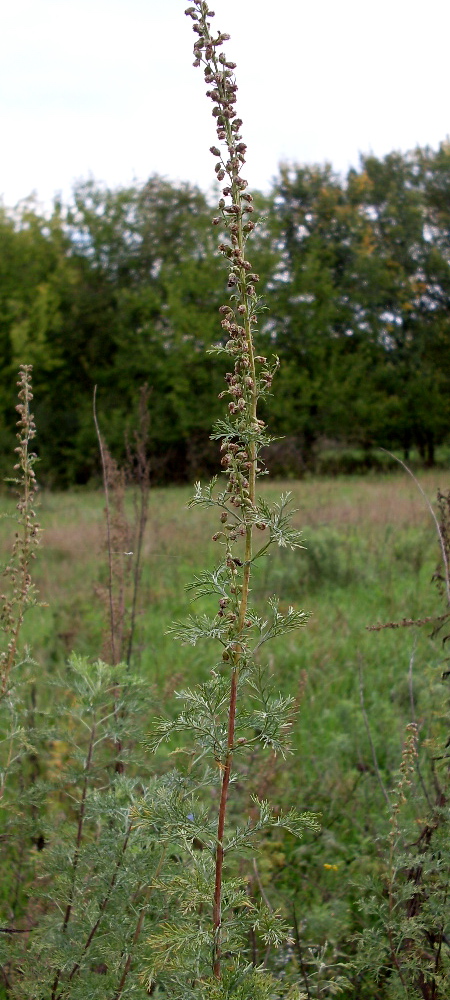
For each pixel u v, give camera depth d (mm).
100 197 36344
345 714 5297
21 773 3523
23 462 2980
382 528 11398
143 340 33500
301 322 32094
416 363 32969
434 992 2682
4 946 2746
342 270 35250
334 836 3936
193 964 2051
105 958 2484
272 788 4090
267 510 2025
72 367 34875
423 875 2900
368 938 2770
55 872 2693
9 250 34312
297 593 8633
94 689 3043
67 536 11633
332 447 30609
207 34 1993
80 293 34594
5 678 2922
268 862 3613
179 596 8492
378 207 36062
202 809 2289
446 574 3260
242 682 2102
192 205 36875
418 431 32125
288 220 35781
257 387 2012
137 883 2586
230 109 1981
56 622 6941
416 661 5719
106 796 2756
